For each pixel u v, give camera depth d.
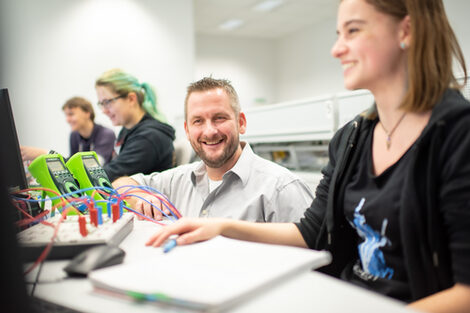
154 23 3.78
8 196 0.34
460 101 0.58
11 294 0.33
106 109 1.94
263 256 0.47
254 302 0.37
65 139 3.47
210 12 5.11
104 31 3.60
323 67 5.67
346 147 0.75
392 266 0.63
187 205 1.22
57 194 0.84
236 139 1.12
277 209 1.07
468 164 0.53
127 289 0.38
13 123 0.85
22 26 3.27
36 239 0.55
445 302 0.49
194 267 0.44
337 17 0.64
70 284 0.44
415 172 0.59
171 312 0.35
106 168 1.71
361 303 0.36
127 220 0.68
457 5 3.34
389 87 0.63
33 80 3.34
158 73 3.82
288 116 1.91
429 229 0.57
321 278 0.43
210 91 1.09
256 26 5.84
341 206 0.74
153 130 1.84
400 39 0.60
